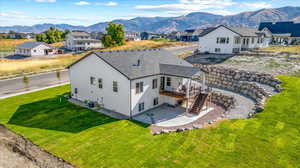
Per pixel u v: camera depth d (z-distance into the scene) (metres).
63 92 26.86
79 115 19.06
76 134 15.16
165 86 22.19
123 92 18.67
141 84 19.22
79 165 11.23
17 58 64.94
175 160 11.38
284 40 62.44
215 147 12.29
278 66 28.06
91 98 22.16
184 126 16.81
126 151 12.63
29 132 15.45
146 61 21.81
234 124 14.99
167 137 14.25
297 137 12.56
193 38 110.69
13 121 17.52
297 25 67.06
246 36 39.81
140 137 14.59
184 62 25.98
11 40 121.88
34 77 36.16
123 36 82.56
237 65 30.91
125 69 18.61
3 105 21.58
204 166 10.63
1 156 7.41
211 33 42.09
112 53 20.92
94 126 16.64
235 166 10.39
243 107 18.91
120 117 18.72
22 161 7.88
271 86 22.34
